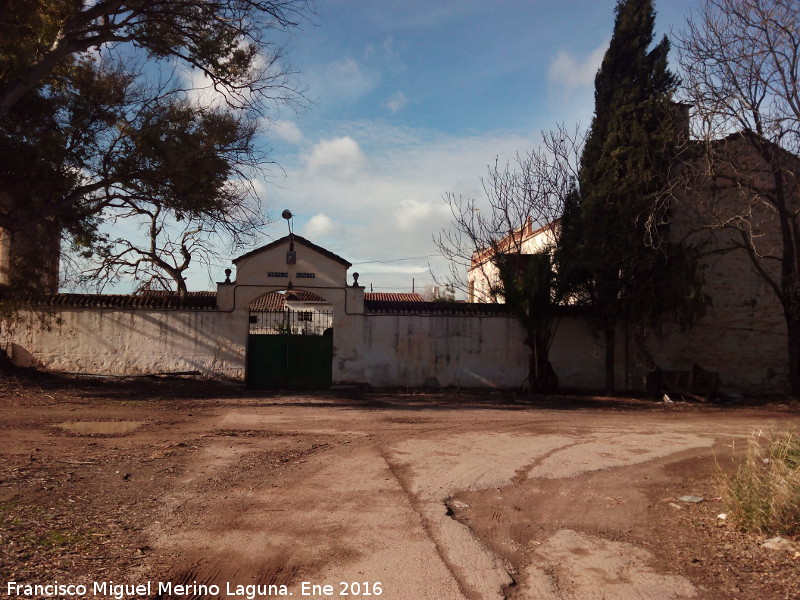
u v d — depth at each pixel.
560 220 22.55
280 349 21.44
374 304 22.02
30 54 13.58
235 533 5.82
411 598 4.49
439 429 12.93
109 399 16.58
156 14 15.20
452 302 22.86
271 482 7.85
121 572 4.82
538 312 21.16
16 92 14.02
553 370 21.97
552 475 8.82
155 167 16.91
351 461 9.30
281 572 4.93
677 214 22.80
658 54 21.59
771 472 6.65
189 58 16.28
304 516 6.42
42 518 5.96
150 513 6.36
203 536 5.72
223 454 9.51
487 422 14.25
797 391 21.11
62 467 8.22
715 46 18.59
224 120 17.73
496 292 21.89
